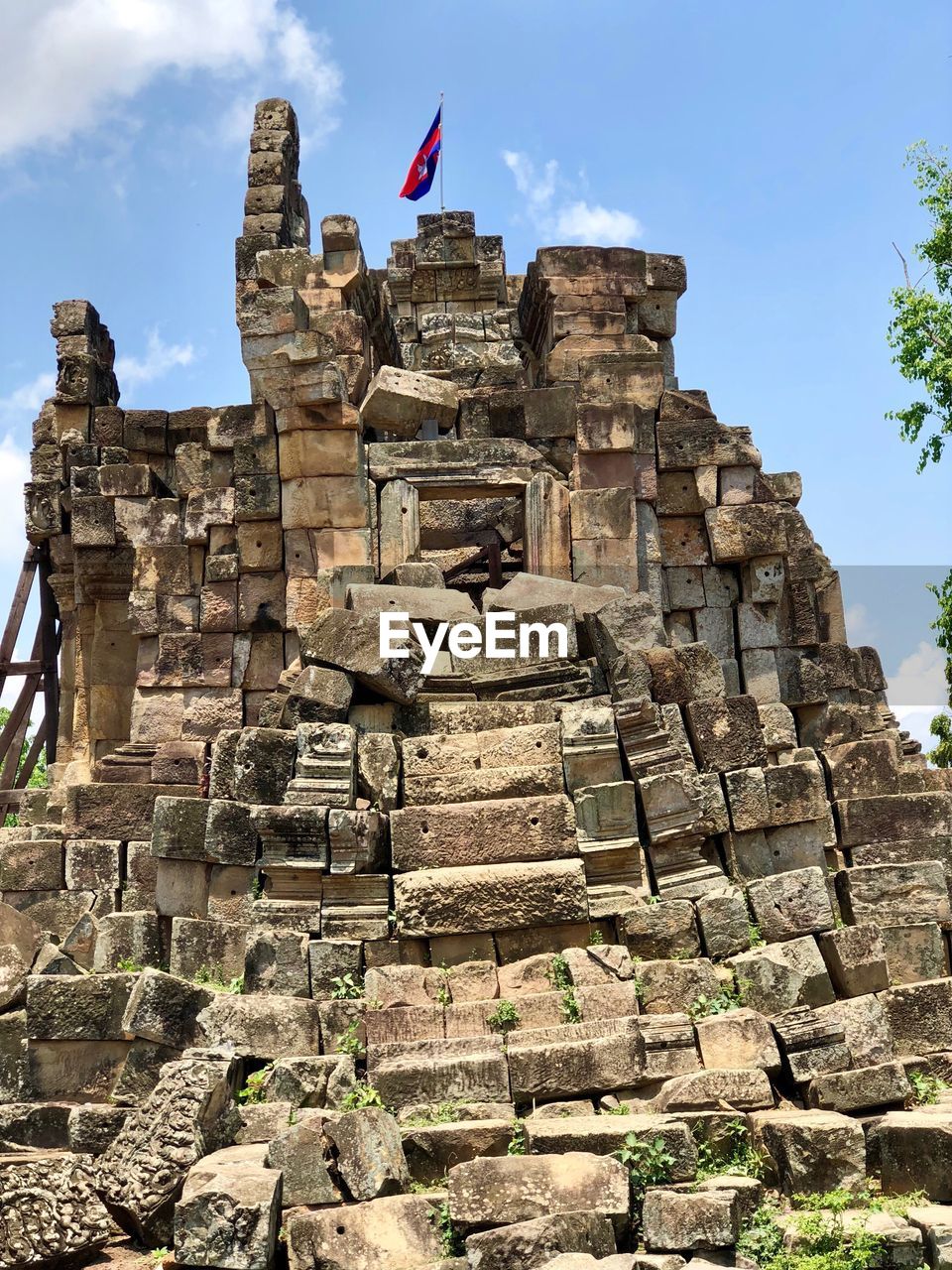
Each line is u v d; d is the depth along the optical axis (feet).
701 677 45.75
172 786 55.72
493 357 85.66
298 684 44.09
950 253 74.54
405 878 39.27
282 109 84.12
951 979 38.50
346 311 71.51
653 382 61.87
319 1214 28.09
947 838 46.70
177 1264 28.09
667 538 62.28
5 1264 29.12
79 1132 35.50
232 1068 34.01
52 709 81.00
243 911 42.16
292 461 60.44
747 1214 28.68
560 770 41.88
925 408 73.15
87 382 79.15
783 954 37.81
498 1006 36.09
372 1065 34.53
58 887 54.24
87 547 69.05
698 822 41.27
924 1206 29.96
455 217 90.22
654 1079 34.27
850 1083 34.17
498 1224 27.96
